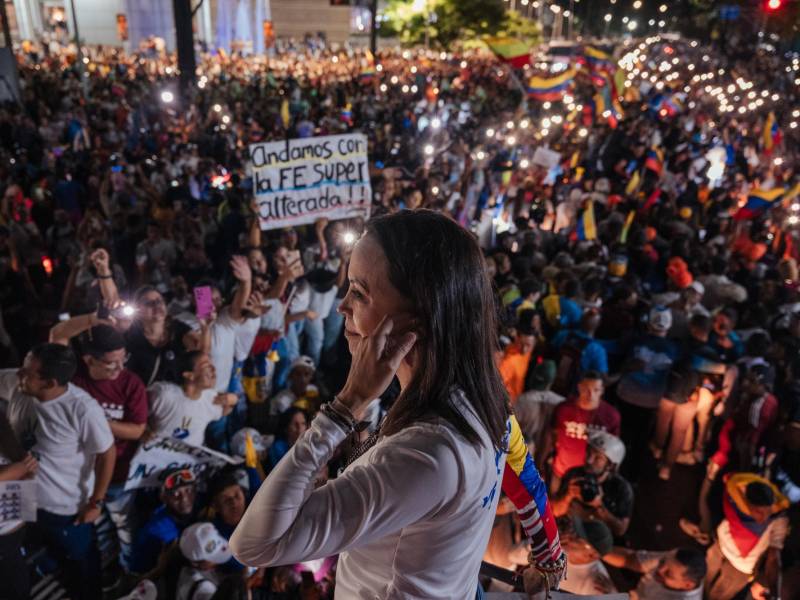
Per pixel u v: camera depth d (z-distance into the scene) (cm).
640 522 550
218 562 334
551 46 4341
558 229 964
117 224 873
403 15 4528
